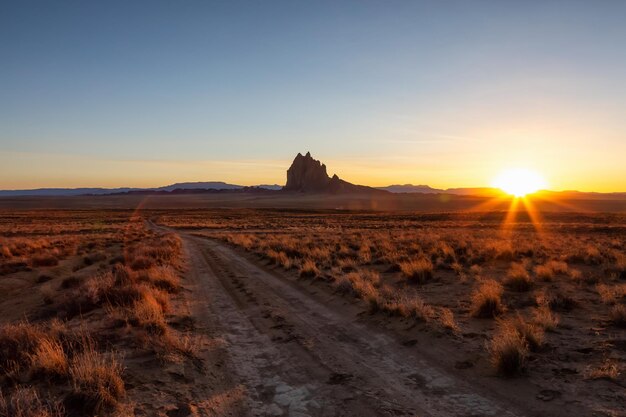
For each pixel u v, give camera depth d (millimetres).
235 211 144875
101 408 5133
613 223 63344
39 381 5844
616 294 11180
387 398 5758
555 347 7285
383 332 8891
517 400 5457
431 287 13484
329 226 65250
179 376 6457
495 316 9375
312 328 9555
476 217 83812
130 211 146625
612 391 5492
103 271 18750
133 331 8352
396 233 42688
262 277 17609
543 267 14812
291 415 5336
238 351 7977
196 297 13445
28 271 19062
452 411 5281
